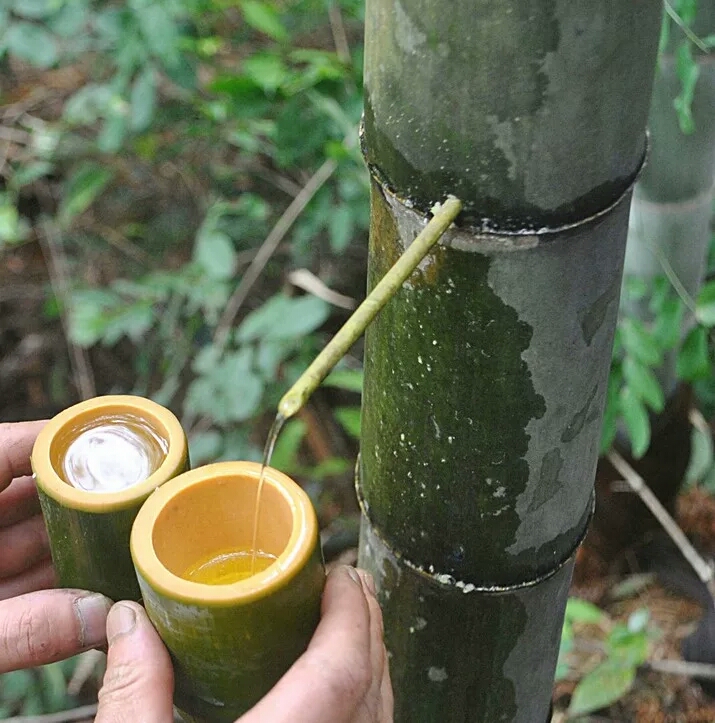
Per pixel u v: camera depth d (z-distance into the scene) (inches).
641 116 18.1
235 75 63.5
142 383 73.2
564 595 27.0
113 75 76.0
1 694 56.9
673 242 45.6
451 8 16.2
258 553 20.7
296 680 18.8
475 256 18.7
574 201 18.0
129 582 21.7
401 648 27.6
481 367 20.3
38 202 81.2
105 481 21.2
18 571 30.9
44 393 78.2
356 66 59.2
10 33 58.2
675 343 44.7
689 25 37.3
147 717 18.9
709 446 62.7
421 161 18.1
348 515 68.4
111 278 76.5
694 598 57.9
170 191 79.0
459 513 23.1
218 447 60.1
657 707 52.4
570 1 15.8
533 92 16.6
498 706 28.1
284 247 73.9
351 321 16.0
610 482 56.9
